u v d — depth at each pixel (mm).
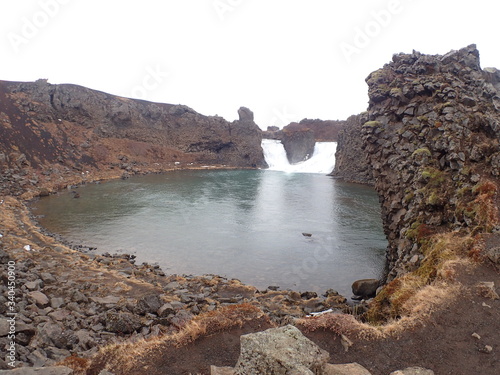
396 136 24438
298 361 7320
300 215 44688
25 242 27219
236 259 28453
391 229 24828
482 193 18109
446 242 16969
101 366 9289
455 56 24703
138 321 13750
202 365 9359
